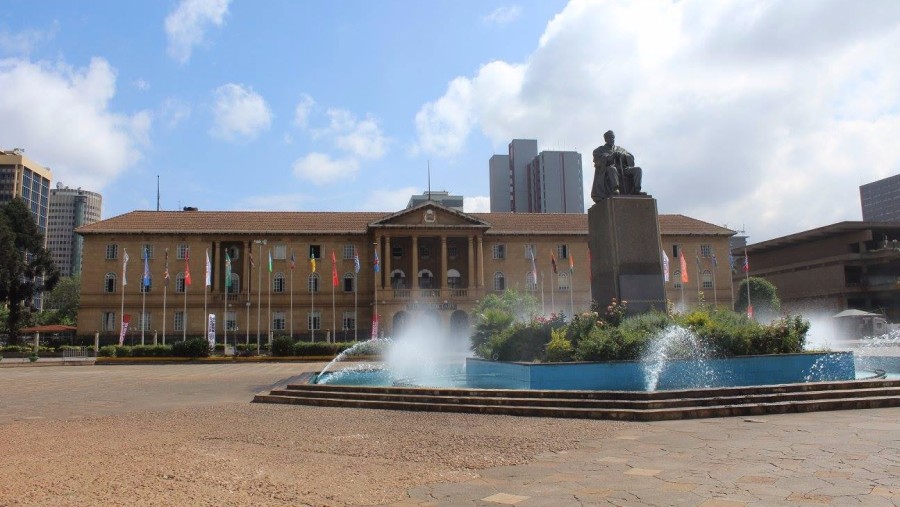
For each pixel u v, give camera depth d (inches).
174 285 2938.0
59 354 2385.6
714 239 3221.0
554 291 3129.9
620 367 703.1
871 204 6771.7
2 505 306.2
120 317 2898.6
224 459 415.2
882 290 3120.1
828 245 3380.9
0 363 1940.2
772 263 3757.4
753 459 371.9
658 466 363.9
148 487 340.5
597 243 890.7
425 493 323.9
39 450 461.7
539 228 3189.0
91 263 2915.8
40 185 5895.7
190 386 1050.7
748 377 719.7
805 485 310.3
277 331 2974.9
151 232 2928.2
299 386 788.6
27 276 3225.9
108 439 506.9
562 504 296.0
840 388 602.5
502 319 1135.0
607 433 478.6
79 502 311.0
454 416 598.9
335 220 3149.6
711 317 842.8
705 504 285.7
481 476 357.4
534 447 433.1
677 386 701.9
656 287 843.4
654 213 860.6
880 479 317.1
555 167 6254.9
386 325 2856.8
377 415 624.4
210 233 2962.6
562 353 774.5
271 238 3029.0
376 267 2827.3
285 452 439.2
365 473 370.6
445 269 2957.7
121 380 1213.1
